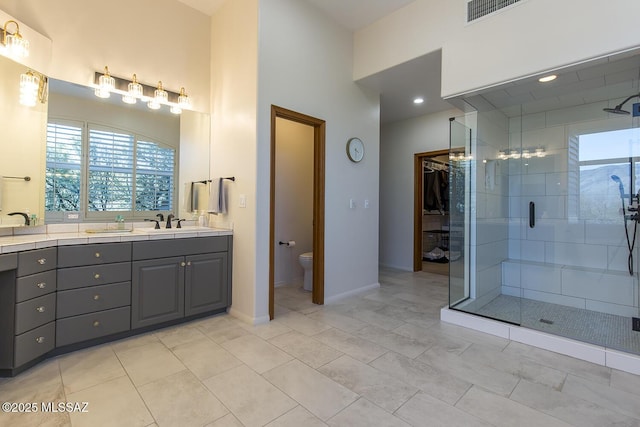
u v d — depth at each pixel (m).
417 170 5.27
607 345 2.17
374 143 4.02
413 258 5.28
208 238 2.87
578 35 2.19
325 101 3.39
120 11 2.85
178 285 2.69
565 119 3.42
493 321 2.64
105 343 2.36
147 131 3.04
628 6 2.01
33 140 2.42
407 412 1.59
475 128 3.30
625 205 3.06
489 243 3.46
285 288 4.07
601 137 3.20
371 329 2.70
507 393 1.76
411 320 2.93
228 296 3.03
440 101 4.44
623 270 3.05
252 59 2.81
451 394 1.75
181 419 1.53
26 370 1.96
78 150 2.66
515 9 2.47
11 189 2.33
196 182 3.34
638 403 1.67
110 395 1.72
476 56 2.69
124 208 2.92
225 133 3.16
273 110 2.89
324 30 3.37
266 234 2.87
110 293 2.34
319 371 1.99
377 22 3.49
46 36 2.47
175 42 3.19
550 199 3.55
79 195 2.67
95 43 2.72
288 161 4.30
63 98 2.57
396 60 3.29
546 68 2.33
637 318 2.63
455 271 3.00
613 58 2.12
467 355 2.23
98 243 2.27
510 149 3.80
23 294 1.90
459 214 3.10
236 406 1.63
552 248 3.53
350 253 3.73
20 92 2.36
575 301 3.24
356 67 3.69
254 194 2.79
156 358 2.14
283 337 2.51
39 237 2.23
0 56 2.27
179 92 3.21
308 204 4.58
